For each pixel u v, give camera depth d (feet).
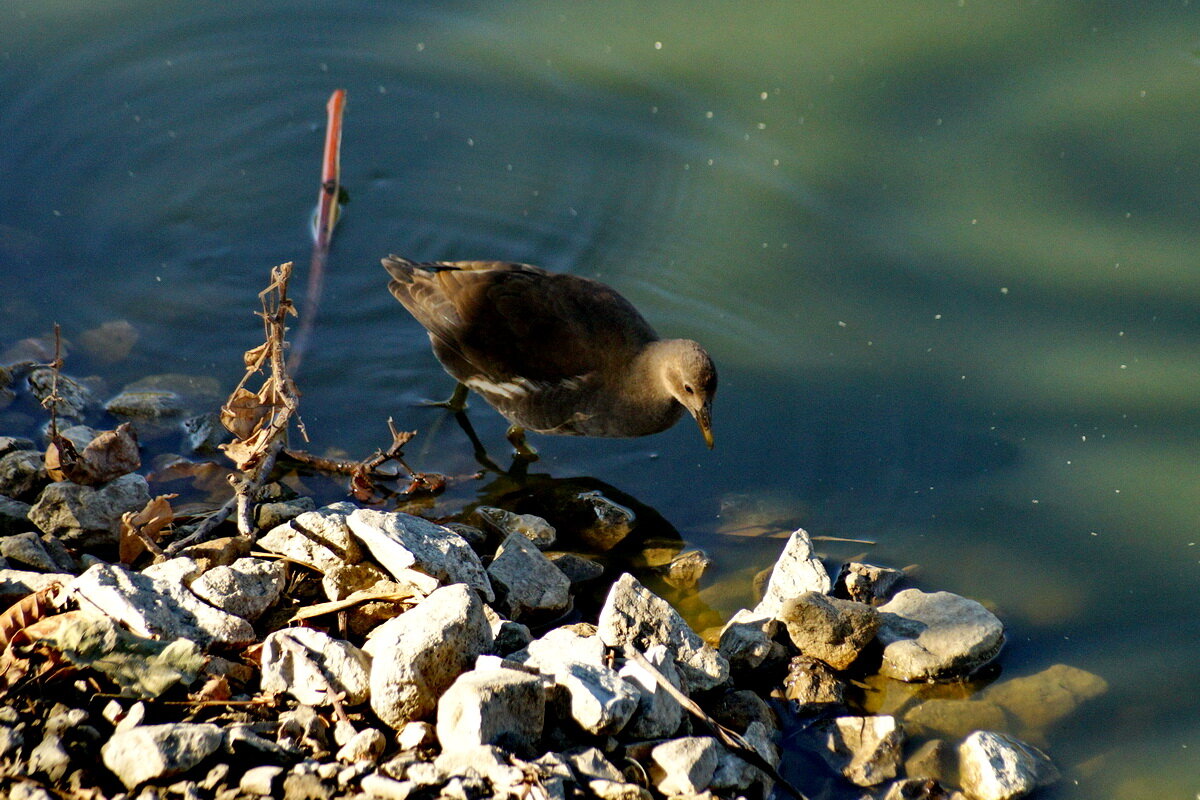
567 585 33.42
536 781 23.26
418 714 25.63
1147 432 40.19
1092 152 49.67
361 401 42.34
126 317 44.21
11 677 24.71
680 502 38.93
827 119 52.24
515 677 24.94
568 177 51.24
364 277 47.50
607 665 28.12
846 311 45.24
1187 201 47.42
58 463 33.42
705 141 52.06
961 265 46.26
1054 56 53.83
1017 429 40.57
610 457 41.29
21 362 40.86
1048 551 36.47
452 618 26.43
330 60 56.54
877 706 31.27
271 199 50.72
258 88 55.47
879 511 38.11
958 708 31.19
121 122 53.57
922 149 50.70
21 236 47.26
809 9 56.95
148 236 48.29
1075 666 32.65
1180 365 42.22
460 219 49.47
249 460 33.42
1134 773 29.53
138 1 58.44
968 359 43.11
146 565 31.83
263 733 24.73
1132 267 45.52
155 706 24.94
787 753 29.60
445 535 30.89
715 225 48.78
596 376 40.75
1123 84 52.21
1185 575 35.47
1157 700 31.60
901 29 55.88
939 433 40.63
